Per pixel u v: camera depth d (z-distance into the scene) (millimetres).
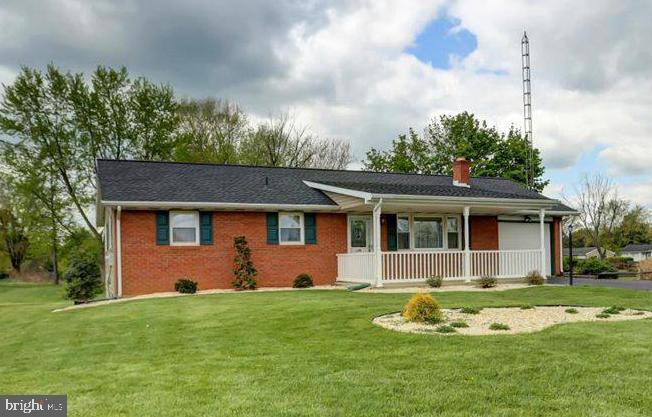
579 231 63438
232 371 6988
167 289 18344
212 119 44438
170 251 18438
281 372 6859
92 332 10773
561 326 9547
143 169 20422
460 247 22766
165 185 19234
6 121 31297
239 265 18906
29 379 7059
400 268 19078
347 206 19703
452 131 42344
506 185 26891
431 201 18719
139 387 6391
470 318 10773
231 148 44188
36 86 31625
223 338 9336
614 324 9727
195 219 18875
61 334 10875
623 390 5879
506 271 20688
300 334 9398
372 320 10484
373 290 17719
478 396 5750
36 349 9492
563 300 14000
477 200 19531
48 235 33312
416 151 44062
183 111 43438
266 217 19797
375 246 18359
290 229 20219
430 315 10219
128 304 14859
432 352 7723
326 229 20703
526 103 35219
